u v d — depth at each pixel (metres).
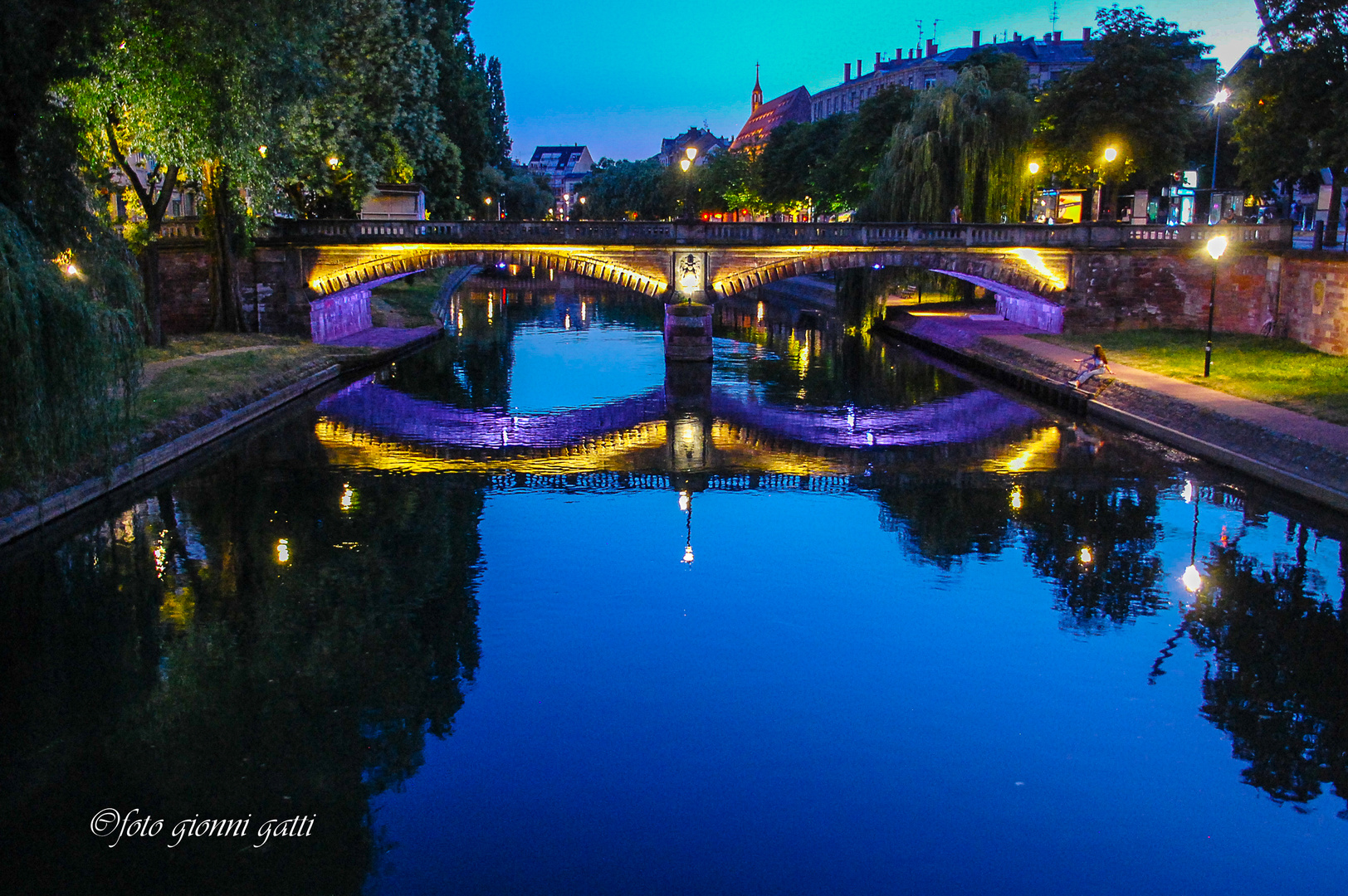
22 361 20.61
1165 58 59.44
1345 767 15.75
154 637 20.28
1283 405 34.50
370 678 18.55
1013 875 13.30
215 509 28.50
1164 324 54.69
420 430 40.09
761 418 42.91
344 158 50.59
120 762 15.88
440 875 13.34
